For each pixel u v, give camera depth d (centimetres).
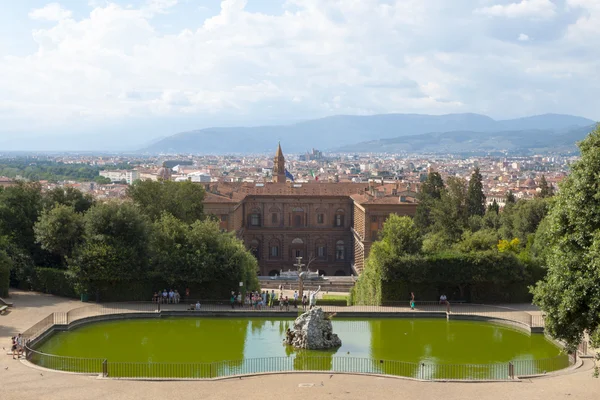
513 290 9556
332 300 10219
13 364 5756
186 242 9519
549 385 5366
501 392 5150
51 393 4928
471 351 6931
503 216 14900
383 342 7294
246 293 9606
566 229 5538
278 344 7144
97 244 9012
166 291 9206
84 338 7275
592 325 5169
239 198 16188
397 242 9731
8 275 8912
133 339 7294
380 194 16225
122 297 9100
